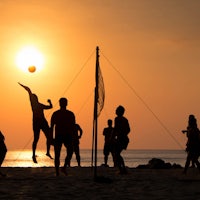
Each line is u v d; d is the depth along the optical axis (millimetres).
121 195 23828
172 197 23172
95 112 30672
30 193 24281
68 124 32125
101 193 24453
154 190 25469
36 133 33438
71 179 30078
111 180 28641
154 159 43531
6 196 23375
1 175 32031
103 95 31125
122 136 34438
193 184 27828
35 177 31375
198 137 35000
